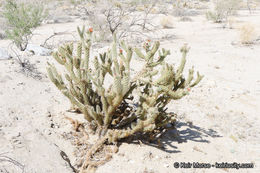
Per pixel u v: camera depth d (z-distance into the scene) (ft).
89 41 12.69
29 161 10.00
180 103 19.54
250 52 35.58
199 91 22.04
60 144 12.21
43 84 18.28
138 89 12.47
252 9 88.12
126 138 12.98
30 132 11.86
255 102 20.81
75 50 29.73
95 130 13.35
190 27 55.26
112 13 42.91
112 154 12.03
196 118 17.43
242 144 14.97
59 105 15.76
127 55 11.61
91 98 13.75
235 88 23.12
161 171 11.41
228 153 13.83
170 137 14.26
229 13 64.95
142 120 12.16
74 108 15.15
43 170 9.81
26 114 13.64
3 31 37.91
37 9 28.55
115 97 11.59
